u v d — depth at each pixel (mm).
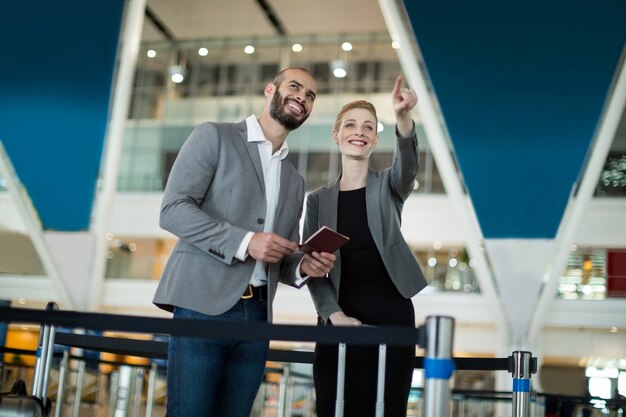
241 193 3473
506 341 22516
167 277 3410
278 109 3588
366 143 3994
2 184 25109
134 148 27438
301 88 3604
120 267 25141
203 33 28609
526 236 21297
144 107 28219
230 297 3324
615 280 22844
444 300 23516
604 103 19594
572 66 19328
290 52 28438
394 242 3910
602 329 23172
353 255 3889
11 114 22516
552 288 21672
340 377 3664
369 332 2744
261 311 3455
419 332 2709
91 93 22281
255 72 28547
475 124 20172
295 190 3674
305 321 24500
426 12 19188
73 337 4953
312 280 3855
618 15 18703
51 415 6559
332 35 28156
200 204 3475
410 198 24156
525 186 20656
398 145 3828
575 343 23219
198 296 3311
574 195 20547
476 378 23812
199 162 3436
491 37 19234
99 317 2816
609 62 19172
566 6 18781
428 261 25953
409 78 20281
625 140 23359
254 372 3455
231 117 28031
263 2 25922
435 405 2625
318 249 3422
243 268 3354
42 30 21516
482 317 23188
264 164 3596
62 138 22734
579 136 19969
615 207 22484
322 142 26094
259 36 28641
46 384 4031
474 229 21703
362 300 3838
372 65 27641
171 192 3396
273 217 3580
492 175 20641
